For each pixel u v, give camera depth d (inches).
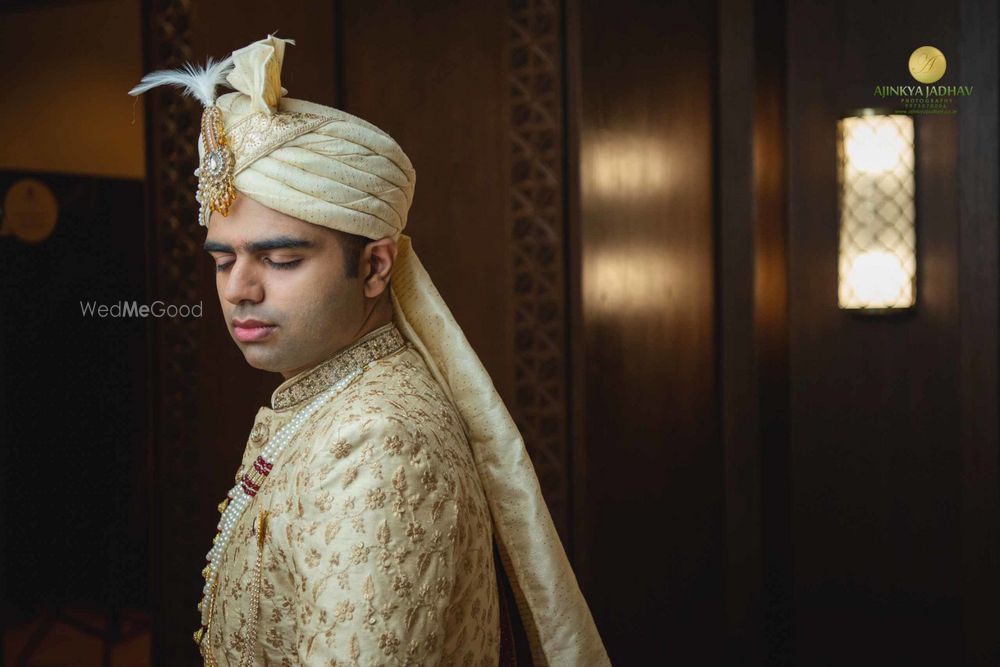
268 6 108.4
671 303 110.6
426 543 35.4
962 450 114.0
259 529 39.1
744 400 117.6
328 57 105.7
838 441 123.2
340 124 40.2
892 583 120.9
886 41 119.7
